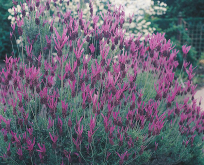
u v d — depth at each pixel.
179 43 8.31
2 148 2.23
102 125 2.38
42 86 2.91
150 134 2.13
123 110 2.64
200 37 9.74
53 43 3.31
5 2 8.12
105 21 2.54
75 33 2.33
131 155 2.36
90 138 1.89
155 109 2.12
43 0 3.44
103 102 2.21
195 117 2.71
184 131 2.60
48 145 2.20
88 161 2.32
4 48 7.63
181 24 9.22
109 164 2.26
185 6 12.22
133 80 2.23
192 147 2.87
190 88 2.63
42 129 2.26
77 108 2.56
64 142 2.30
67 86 2.85
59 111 2.40
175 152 2.69
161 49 2.73
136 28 4.94
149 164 2.61
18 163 2.22
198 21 10.01
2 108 2.49
